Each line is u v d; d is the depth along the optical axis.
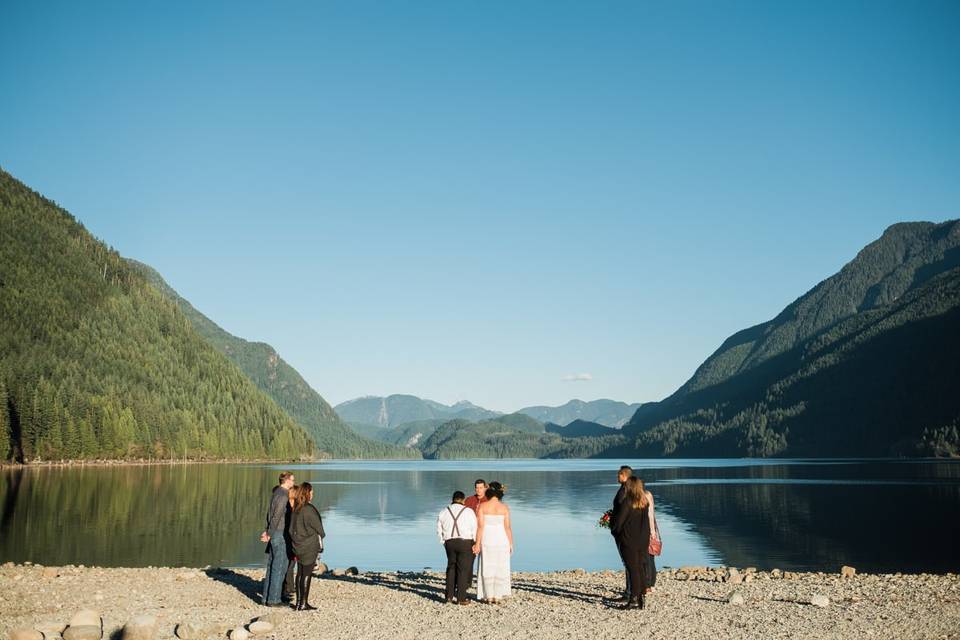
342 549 43.84
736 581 25.28
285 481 20.88
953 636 16.66
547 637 16.30
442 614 18.98
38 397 166.88
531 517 65.38
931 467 186.62
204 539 44.34
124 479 110.75
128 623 15.80
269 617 18.06
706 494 92.75
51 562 35.00
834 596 21.88
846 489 100.19
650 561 22.42
